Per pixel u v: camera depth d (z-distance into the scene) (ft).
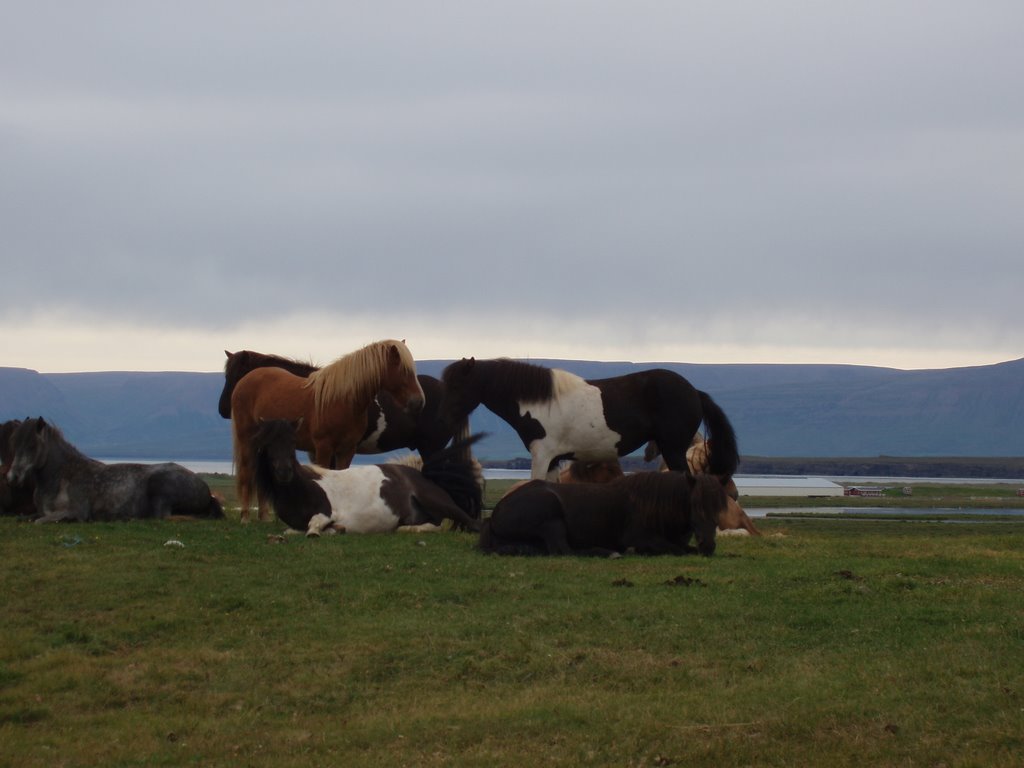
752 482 498.69
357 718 28.17
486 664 31.86
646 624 35.42
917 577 43.42
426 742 26.27
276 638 34.65
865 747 25.11
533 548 48.98
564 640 33.88
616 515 49.01
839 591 39.70
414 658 32.53
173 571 43.24
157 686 30.60
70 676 31.07
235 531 55.62
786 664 31.55
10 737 26.96
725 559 47.37
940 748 24.95
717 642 33.63
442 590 39.96
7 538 51.08
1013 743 25.08
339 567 44.39
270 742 26.45
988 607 37.42
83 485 58.95
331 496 55.98
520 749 25.64
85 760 25.35
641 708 27.96
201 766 25.02
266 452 54.34
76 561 44.93
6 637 34.42
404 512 57.98
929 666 30.66
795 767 24.17
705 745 25.43
